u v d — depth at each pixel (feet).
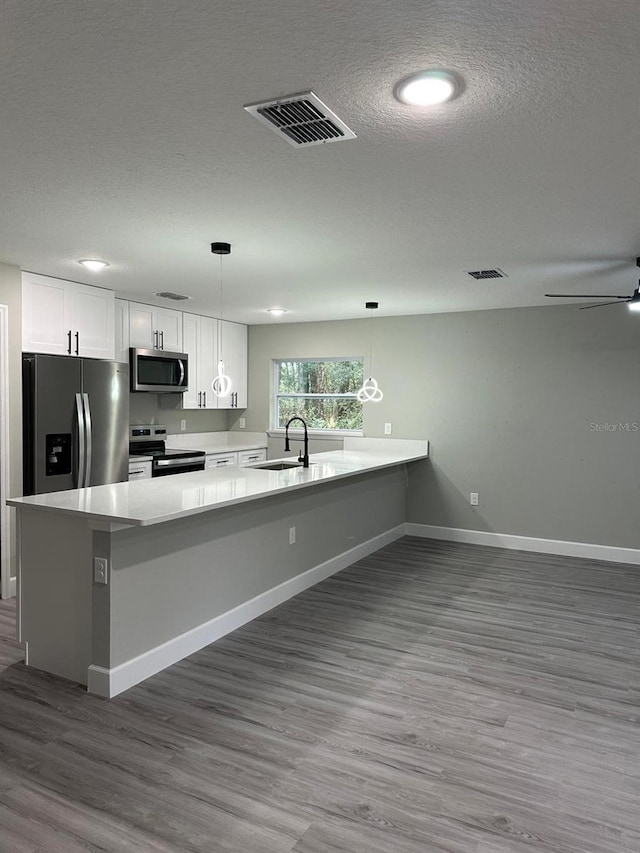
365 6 4.58
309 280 15.03
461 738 8.22
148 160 7.68
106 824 6.42
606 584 15.37
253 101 6.13
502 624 12.50
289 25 4.83
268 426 23.62
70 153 7.46
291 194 8.91
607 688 9.75
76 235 11.12
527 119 6.47
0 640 11.40
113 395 16.33
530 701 9.29
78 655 9.70
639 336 17.30
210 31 4.92
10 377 13.73
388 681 9.88
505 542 19.25
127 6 4.59
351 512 17.07
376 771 7.42
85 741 8.00
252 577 12.65
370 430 21.42
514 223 10.29
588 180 8.29
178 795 6.91
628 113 6.32
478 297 17.20
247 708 8.93
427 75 5.58
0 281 13.41
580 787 7.18
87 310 15.99
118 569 9.35
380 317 21.20
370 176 8.16
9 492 13.84
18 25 4.84
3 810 6.63
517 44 5.07
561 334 18.34
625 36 4.95
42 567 10.06
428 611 13.23
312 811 6.66
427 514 20.52
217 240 11.42
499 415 19.29
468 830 6.40
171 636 10.46
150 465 18.74
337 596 14.21
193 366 20.98
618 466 17.69
